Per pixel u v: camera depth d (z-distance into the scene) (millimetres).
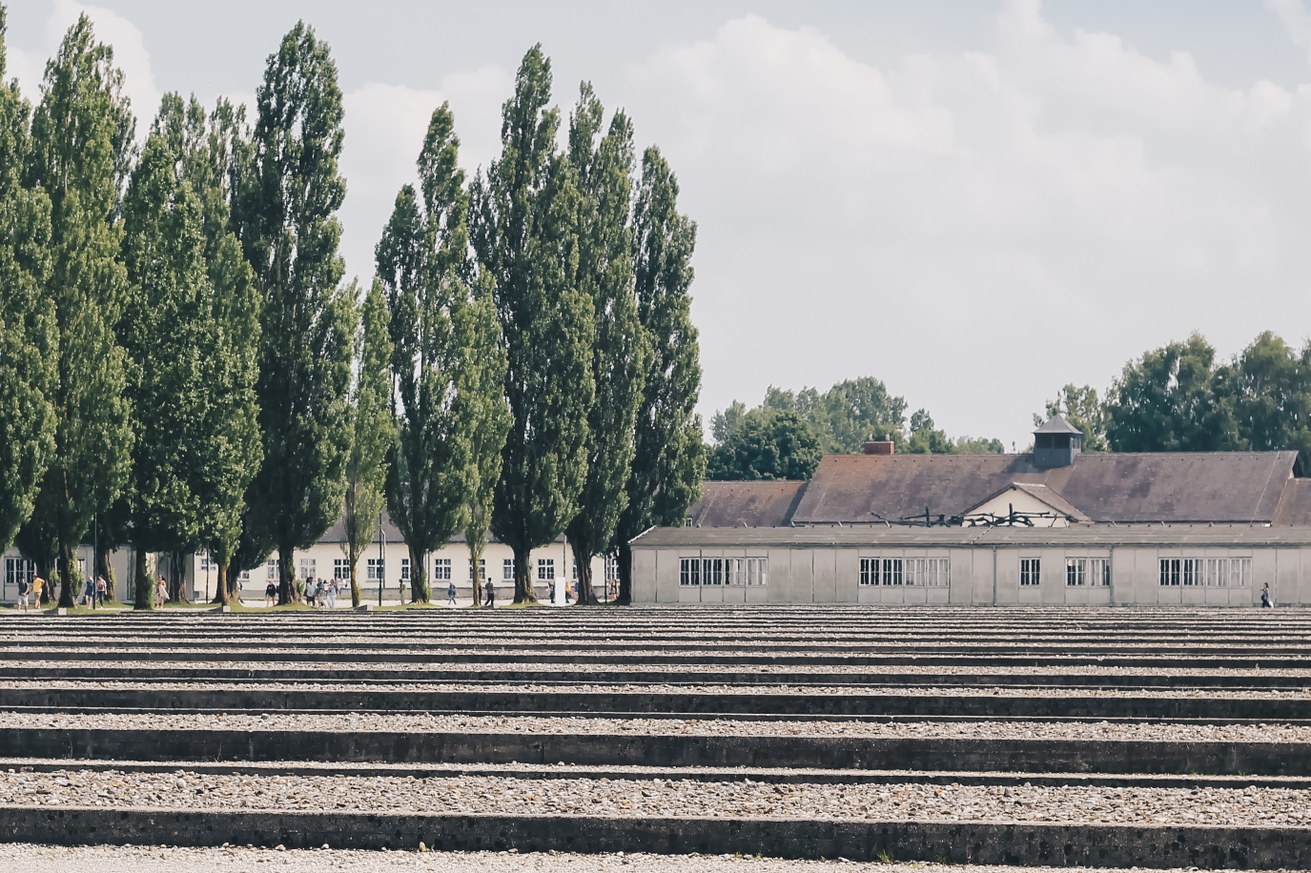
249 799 22547
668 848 20375
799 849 20203
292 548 91188
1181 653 46000
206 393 85812
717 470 180875
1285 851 19562
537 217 102375
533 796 22781
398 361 97188
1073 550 94688
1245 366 182625
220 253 89750
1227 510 135875
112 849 20375
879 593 96625
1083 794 23016
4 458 79812
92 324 82875
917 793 23078
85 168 85000
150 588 87188
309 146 92375
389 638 52531
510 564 145000
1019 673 39062
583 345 100812
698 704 32781
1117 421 185625
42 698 33938
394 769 24578
